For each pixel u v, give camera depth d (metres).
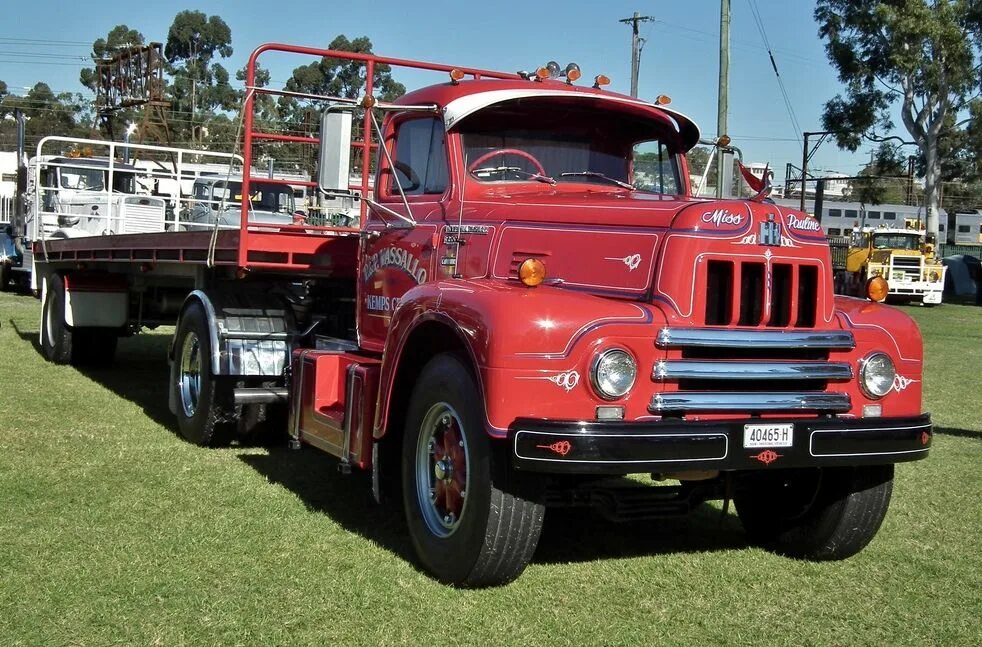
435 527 4.55
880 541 5.46
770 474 4.92
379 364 5.26
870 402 4.54
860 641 4.02
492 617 4.08
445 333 4.63
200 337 6.89
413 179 5.61
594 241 4.52
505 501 4.13
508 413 3.96
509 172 5.34
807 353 4.41
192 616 3.98
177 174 11.29
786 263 4.36
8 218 27.41
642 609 4.29
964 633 4.13
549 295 4.16
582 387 4.00
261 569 4.55
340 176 5.23
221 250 6.83
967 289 37.28
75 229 12.23
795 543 5.15
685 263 4.20
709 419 4.16
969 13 36.62
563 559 4.96
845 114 38.59
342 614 4.06
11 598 4.10
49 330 10.78
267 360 6.75
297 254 6.58
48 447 6.75
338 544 4.97
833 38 38.09
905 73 37.12
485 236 4.96
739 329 4.23
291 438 6.02
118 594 4.18
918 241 31.41
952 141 40.44
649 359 4.09
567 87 5.60
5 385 9.20
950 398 10.88
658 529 5.63
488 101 5.21
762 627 4.13
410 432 4.68
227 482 6.06
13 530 4.96
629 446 3.91
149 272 8.57
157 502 5.56
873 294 4.90
